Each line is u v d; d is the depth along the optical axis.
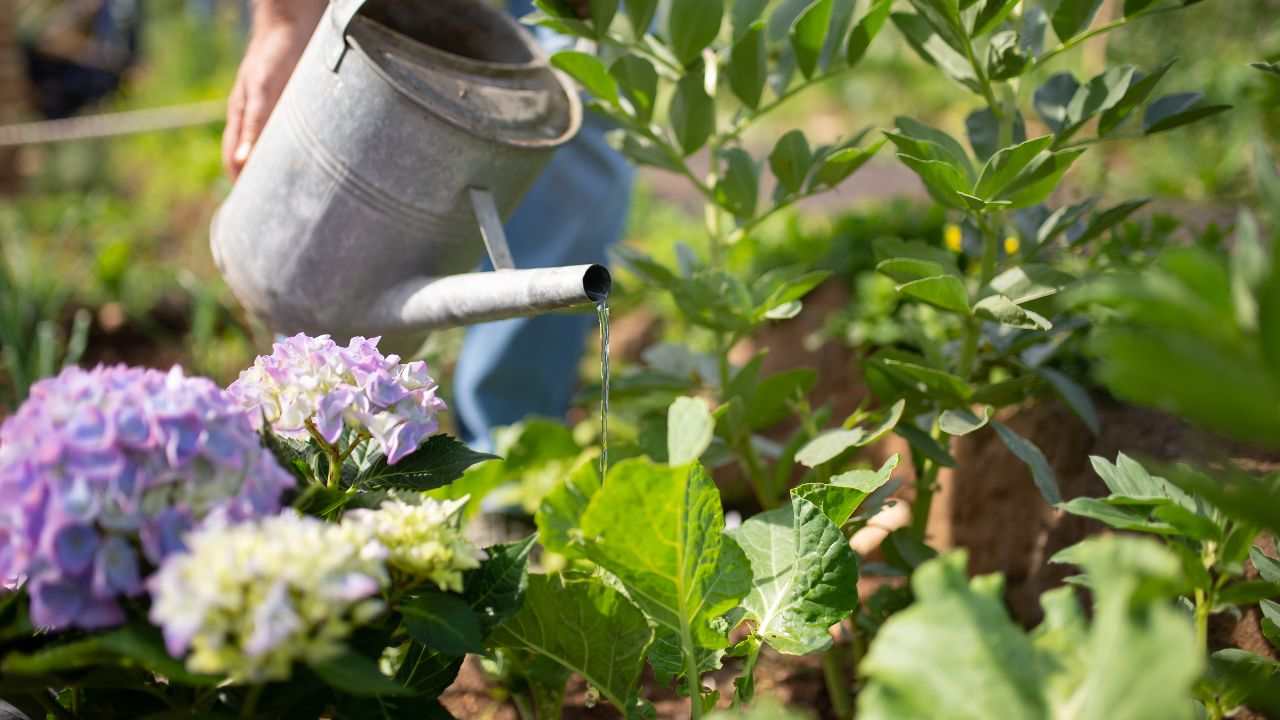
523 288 1.24
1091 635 0.89
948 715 0.85
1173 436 1.51
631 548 1.10
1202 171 2.96
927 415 1.54
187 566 0.92
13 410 2.37
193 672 0.95
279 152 1.40
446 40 1.54
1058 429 1.63
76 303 3.21
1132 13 1.36
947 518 1.78
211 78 6.63
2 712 1.10
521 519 1.99
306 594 0.92
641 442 1.52
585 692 1.58
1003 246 1.54
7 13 5.30
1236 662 1.14
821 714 1.54
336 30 1.35
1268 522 0.86
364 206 1.37
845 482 1.26
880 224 2.55
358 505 1.14
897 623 0.88
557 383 2.29
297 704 1.09
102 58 6.93
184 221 4.39
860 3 2.82
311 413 1.14
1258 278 0.84
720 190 1.54
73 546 0.95
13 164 5.01
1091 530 1.49
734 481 2.15
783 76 1.56
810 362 2.37
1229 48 3.35
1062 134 1.40
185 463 0.98
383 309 1.40
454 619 1.06
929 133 1.44
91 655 0.96
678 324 2.90
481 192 1.37
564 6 1.51
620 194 2.22
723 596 1.15
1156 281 0.83
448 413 2.68
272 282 1.42
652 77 1.48
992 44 1.38
